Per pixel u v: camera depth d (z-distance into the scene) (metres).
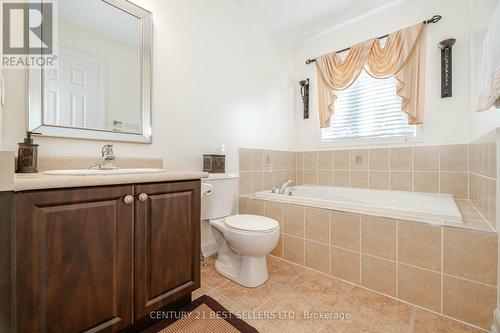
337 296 1.45
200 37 1.99
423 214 1.41
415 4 2.20
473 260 1.19
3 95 1.06
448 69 2.02
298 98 3.06
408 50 2.13
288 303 1.38
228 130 2.24
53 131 1.25
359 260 1.57
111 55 1.47
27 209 0.75
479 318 1.17
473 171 1.84
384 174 2.38
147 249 1.06
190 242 1.24
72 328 0.84
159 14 1.72
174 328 1.15
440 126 2.10
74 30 1.33
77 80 1.34
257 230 1.48
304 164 3.00
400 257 1.41
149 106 1.64
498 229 1.12
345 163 2.65
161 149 1.73
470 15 1.95
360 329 1.17
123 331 1.06
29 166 1.07
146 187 1.05
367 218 1.54
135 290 1.01
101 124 1.43
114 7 1.49
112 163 1.35
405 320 1.23
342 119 2.71
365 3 2.25
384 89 2.43
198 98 1.98
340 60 2.62
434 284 1.30
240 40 2.36
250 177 2.46
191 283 1.25
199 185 1.29
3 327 0.72
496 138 1.13
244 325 1.17
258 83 2.58
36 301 0.77
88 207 0.88
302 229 1.86
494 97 1.16
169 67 1.78
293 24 2.58
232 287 1.55
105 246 0.92
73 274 0.85
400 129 2.33
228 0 2.23
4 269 0.72
